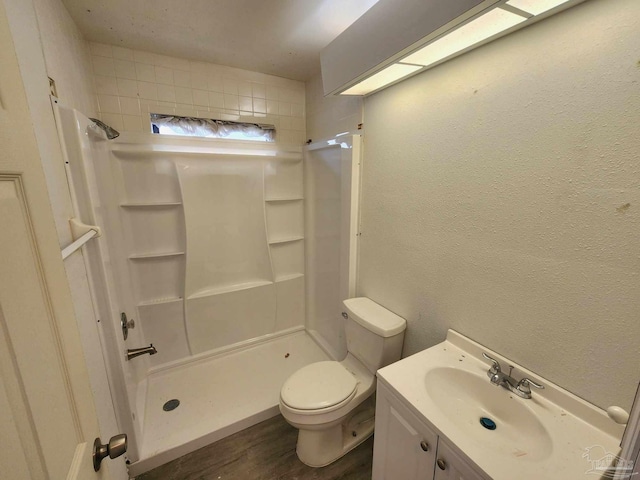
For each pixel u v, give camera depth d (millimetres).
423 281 1345
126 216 1842
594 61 726
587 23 728
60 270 521
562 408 879
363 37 1120
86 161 1064
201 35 1551
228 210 2152
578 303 821
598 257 768
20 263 408
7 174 392
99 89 1683
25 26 759
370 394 1479
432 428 855
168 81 1847
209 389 1902
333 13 1340
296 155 2258
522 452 840
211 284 2191
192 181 1977
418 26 880
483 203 1041
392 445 1041
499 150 968
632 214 698
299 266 2547
